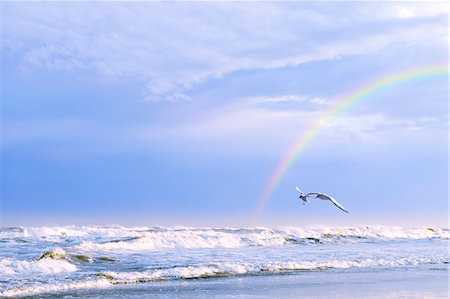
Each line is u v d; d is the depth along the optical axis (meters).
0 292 17.56
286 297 17.61
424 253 35.31
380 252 35.69
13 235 45.69
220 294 18.02
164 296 17.50
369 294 18.23
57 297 17.09
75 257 26.16
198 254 31.52
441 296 17.89
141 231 50.41
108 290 18.50
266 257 30.25
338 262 27.34
